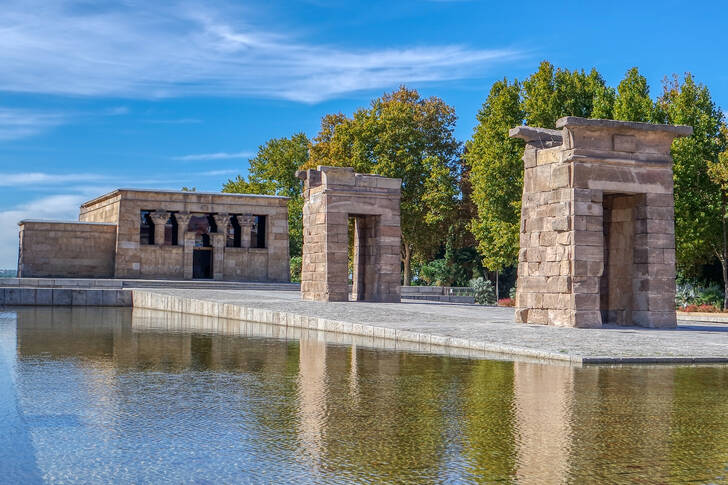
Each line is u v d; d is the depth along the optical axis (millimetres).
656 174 24375
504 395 10883
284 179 81438
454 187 68312
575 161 23375
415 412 9570
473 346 17594
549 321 23969
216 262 59906
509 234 48500
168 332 23484
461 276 70062
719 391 11266
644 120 43812
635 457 7230
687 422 8961
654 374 13141
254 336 21750
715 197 43906
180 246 58781
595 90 47188
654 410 9727
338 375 13086
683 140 43438
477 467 6844
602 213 23766
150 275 57844
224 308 32031
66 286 48688
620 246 25375
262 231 62562
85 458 7086
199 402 10305
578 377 12719
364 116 67500
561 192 23812
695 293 46094
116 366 14469
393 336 20438
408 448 7590
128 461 7000
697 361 14961
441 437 8102
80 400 10352
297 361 15234
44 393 10922
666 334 21062
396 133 64688
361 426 8680
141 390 11367
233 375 13148
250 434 8227
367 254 39562
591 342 17875
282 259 62250
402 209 64812
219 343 19500
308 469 6762
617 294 25359
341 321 23266
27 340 20016
